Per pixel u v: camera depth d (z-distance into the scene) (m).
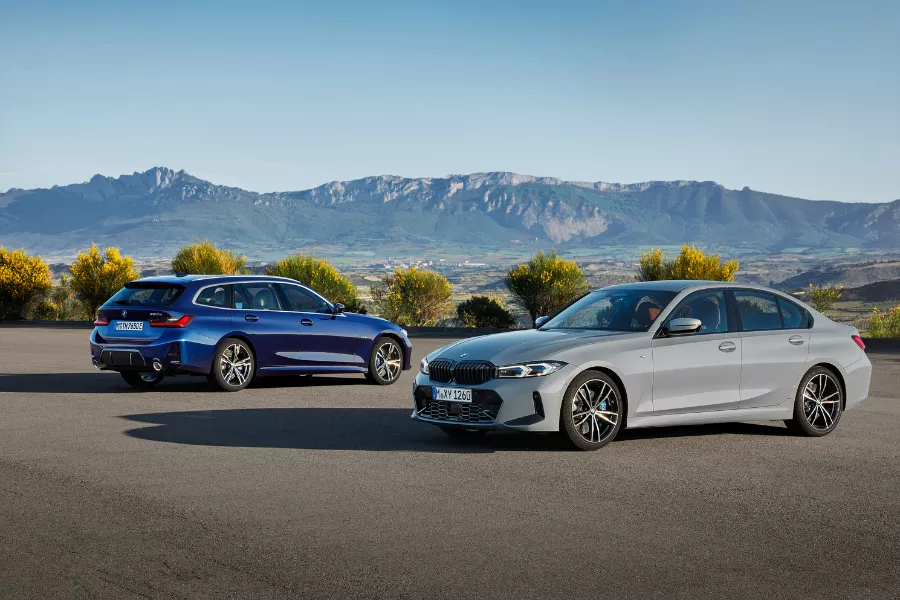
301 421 10.07
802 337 9.50
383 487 6.79
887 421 10.59
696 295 9.19
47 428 9.45
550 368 8.16
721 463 7.88
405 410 11.05
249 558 5.04
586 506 6.27
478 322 37.38
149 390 12.99
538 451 8.30
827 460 8.08
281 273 37.69
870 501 6.54
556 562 5.00
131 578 4.68
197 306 12.70
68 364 17.12
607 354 8.41
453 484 6.91
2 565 4.88
